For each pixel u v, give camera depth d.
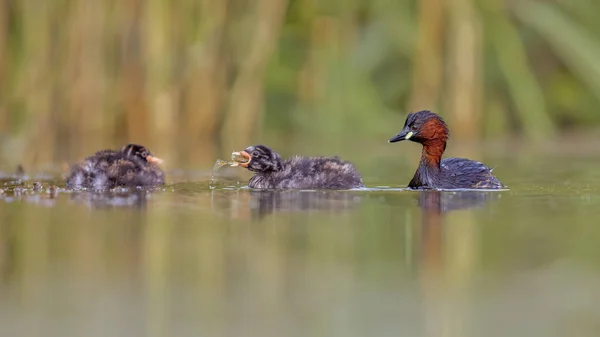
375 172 17.97
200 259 9.41
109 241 10.27
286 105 25.28
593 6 24.25
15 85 22.94
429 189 15.08
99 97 22.31
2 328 7.20
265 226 11.17
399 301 7.97
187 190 14.97
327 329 7.21
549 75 26.34
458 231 10.78
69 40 22.00
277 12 22.80
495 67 25.19
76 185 15.45
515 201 13.40
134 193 14.54
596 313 7.55
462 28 23.48
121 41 22.44
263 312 7.64
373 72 25.28
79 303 7.88
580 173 17.62
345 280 8.64
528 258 9.41
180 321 7.41
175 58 22.48
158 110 22.27
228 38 23.16
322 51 24.34
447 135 15.18
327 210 12.52
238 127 23.38
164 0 22.03
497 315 7.54
